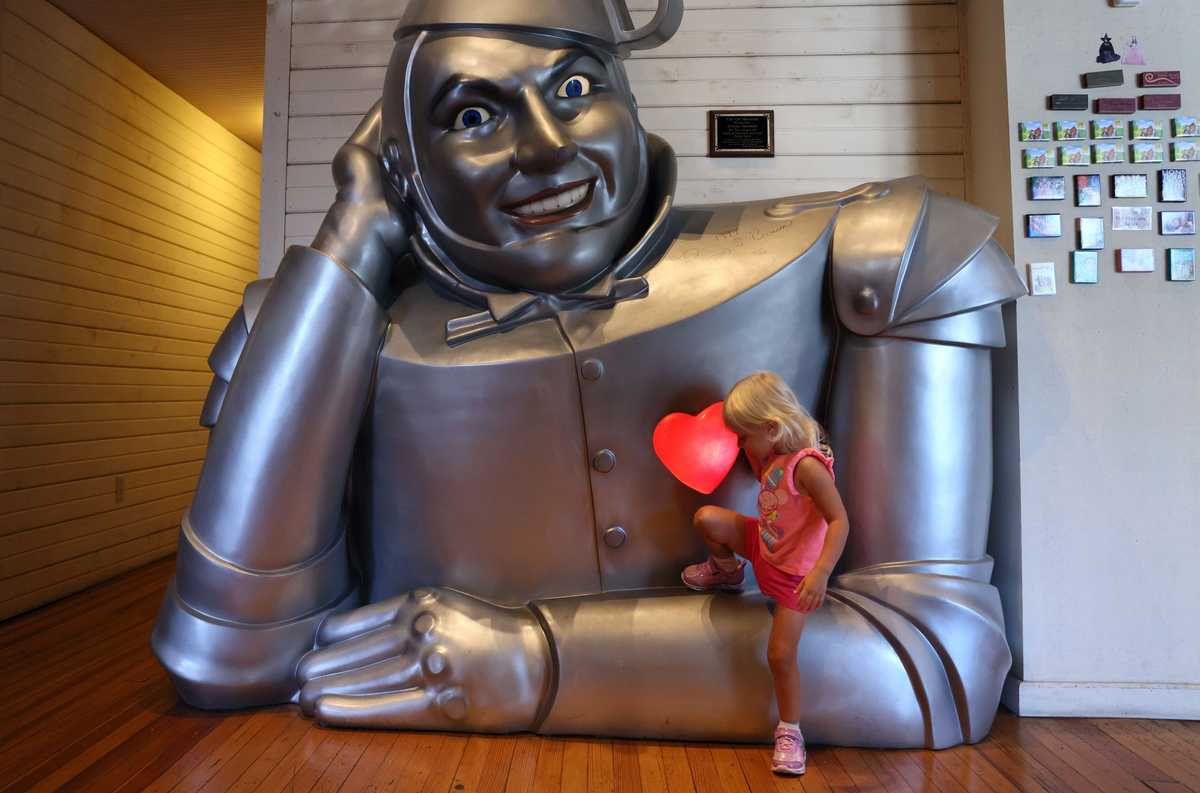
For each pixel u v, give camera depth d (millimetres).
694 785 1695
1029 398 2207
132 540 4145
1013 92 2293
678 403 2061
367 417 2176
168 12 3652
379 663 2014
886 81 2775
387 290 2248
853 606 1938
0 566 3184
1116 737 1975
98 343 3895
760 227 2205
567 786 1691
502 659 1923
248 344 2076
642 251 2168
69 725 2031
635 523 2092
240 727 1994
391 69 2184
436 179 2100
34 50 3463
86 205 3809
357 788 1685
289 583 2047
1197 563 2148
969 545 2010
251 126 5164
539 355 2068
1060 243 2238
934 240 2049
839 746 1896
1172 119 2238
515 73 2027
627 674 1883
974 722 1907
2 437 3240
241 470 1999
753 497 2088
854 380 2066
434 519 2133
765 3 2812
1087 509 2178
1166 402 2186
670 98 2811
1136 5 2273
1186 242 2215
